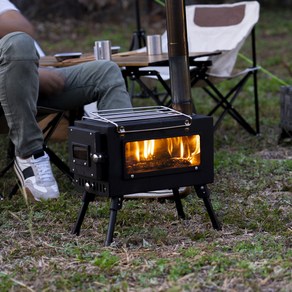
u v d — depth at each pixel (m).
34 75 4.99
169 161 4.19
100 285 3.64
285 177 5.74
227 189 5.37
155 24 17.06
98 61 5.25
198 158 4.29
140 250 4.14
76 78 5.26
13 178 5.97
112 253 4.07
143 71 6.43
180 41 4.46
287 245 4.18
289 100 6.80
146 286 3.60
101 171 4.06
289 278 3.62
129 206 4.94
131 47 8.41
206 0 14.64
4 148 7.05
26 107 5.02
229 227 4.51
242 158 6.32
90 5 16.56
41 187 5.11
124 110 4.96
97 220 4.71
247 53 13.48
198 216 4.77
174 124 4.15
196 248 4.10
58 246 4.26
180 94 4.50
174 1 4.43
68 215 4.83
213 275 3.67
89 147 4.08
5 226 4.63
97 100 5.27
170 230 4.52
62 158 6.61
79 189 4.34
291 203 5.04
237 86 7.26
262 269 3.72
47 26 15.96
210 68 6.88
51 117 6.14
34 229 4.57
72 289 3.62
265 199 5.14
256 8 7.31
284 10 19.73
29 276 3.78
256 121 7.46
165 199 5.11
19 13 5.30
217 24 7.45
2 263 4.02
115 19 17.25
